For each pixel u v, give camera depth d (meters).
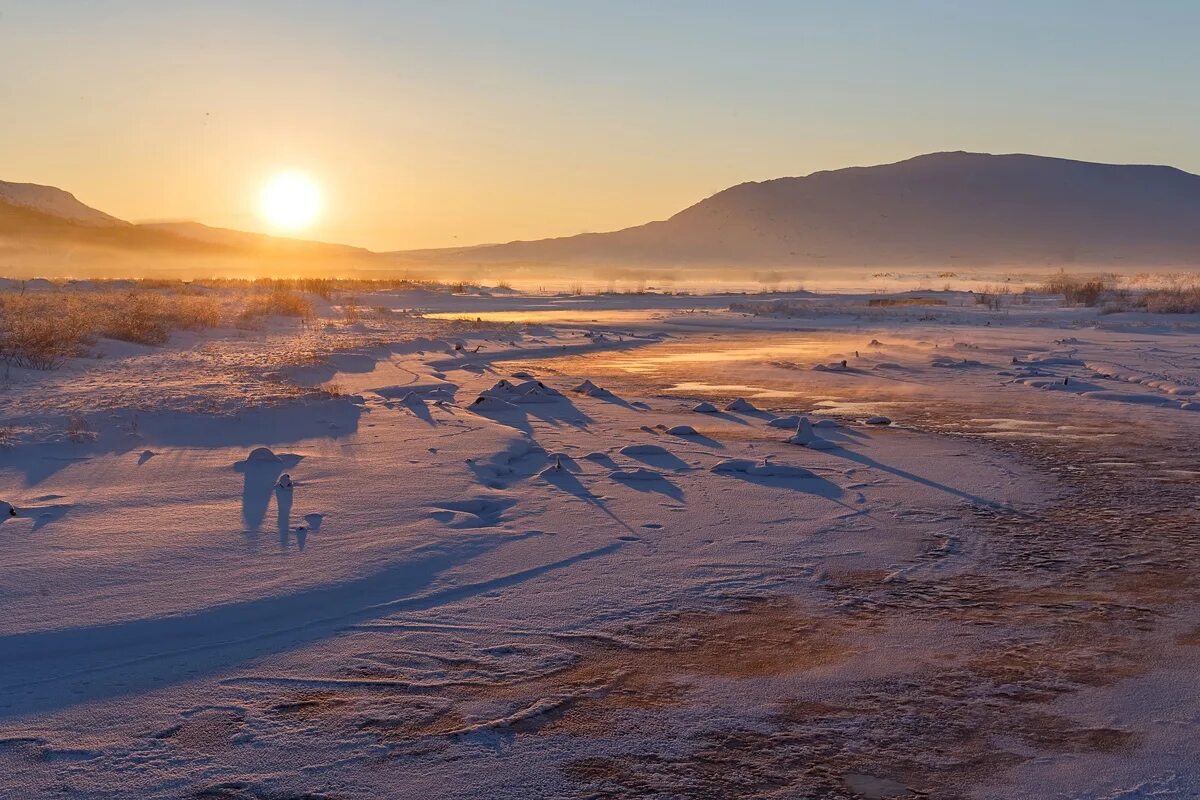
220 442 11.70
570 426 14.36
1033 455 12.58
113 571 6.98
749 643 6.15
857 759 4.73
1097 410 16.75
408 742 4.85
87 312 27.25
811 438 13.02
